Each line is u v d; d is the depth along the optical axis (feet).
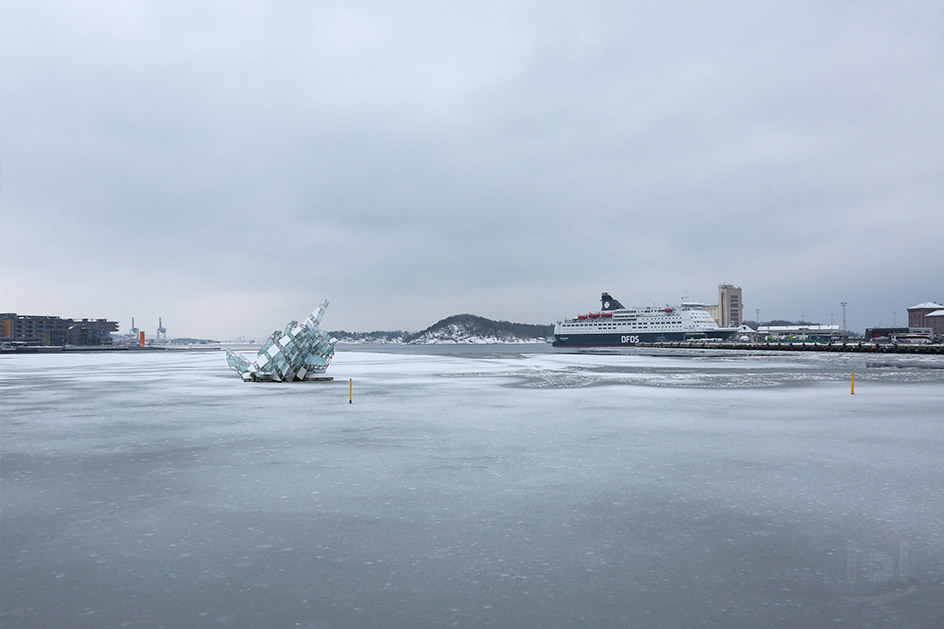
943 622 23.36
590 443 62.34
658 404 99.96
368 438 65.98
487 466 51.19
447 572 28.45
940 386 136.98
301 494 42.27
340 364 281.54
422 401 105.91
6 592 26.40
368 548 31.63
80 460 54.29
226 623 23.52
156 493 42.73
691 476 47.34
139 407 97.45
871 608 24.53
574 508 38.68
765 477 46.96
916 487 43.78
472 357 387.96
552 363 276.00
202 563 29.63
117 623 23.53
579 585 26.94
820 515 36.94
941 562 29.37
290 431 71.26
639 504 39.52
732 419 81.05
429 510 38.34
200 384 148.36
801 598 25.48
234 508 38.96
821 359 314.14
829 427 73.56
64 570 28.84
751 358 332.80
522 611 24.45
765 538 32.89
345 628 23.09
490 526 35.14
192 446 61.26
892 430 71.15
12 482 46.11
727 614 24.07
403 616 24.06
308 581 27.48
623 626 23.13
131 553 31.01
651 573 28.25
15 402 105.70
